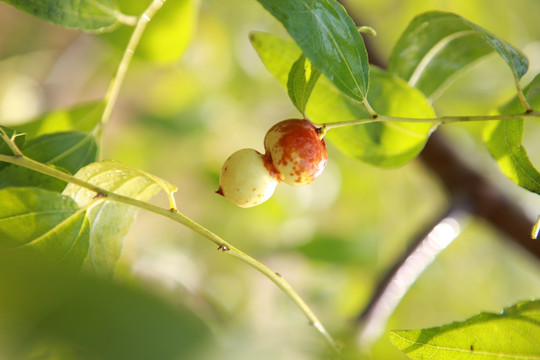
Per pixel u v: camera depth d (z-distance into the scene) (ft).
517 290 3.35
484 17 3.17
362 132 1.74
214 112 3.71
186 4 2.00
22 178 1.56
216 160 3.77
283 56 1.67
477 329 1.55
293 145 1.52
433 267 3.18
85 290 1.17
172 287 2.48
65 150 1.64
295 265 3.23
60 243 1.52
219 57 3.59
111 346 1.15
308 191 3.31
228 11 3.57
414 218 3.33
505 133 1.63
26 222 1.50
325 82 1.72
